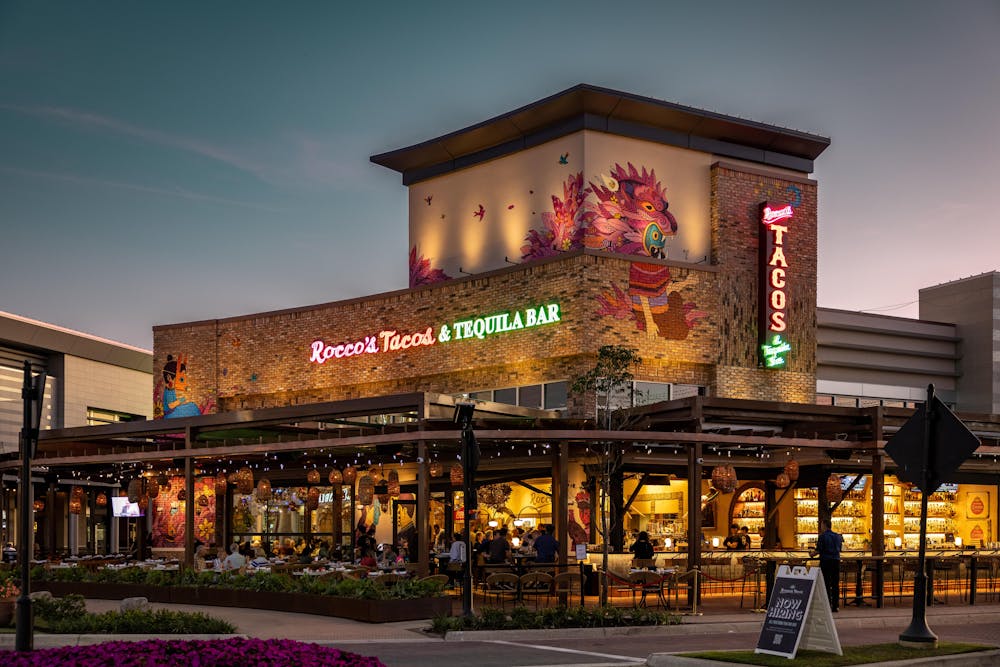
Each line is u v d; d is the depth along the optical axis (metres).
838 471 28.03
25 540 14.66
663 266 30.39
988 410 37.56
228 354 37.44
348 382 34.53
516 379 30.70
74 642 16.17
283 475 32.81
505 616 18.59
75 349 54.22
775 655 13.55
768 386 31.47
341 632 18.16
